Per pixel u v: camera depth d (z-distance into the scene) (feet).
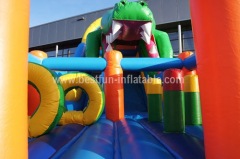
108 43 20.68
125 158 7.34
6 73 3.73
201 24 5.58
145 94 22.98
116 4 18.88
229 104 5.00
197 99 14.15
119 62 17.19
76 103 20.58
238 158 4.82
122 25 18.86
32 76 10.73
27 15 4.31
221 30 5.20
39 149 8.04
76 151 7.71
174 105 11.20
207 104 5.42
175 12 52.26
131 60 17.44
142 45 22.67
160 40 22.65
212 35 5.31
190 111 14.07
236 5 5.17
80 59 17.02
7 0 3.90
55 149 8.43
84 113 14.71
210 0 5.40
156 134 10.94
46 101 10.57
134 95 23.20
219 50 5.19
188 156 7.32
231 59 5.06
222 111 5.08
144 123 15.02
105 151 7.95
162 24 52.95
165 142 9.27
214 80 5.24
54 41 64.95
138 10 18.42
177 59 17.56
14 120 3.75
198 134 10.95
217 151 5.12
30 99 12.71
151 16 18.94
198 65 5.83
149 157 7.04
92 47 22.48
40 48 69.00
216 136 5.16
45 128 10.41
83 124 14.65
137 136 9.92
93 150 7.72
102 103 14.96
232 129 4.92
